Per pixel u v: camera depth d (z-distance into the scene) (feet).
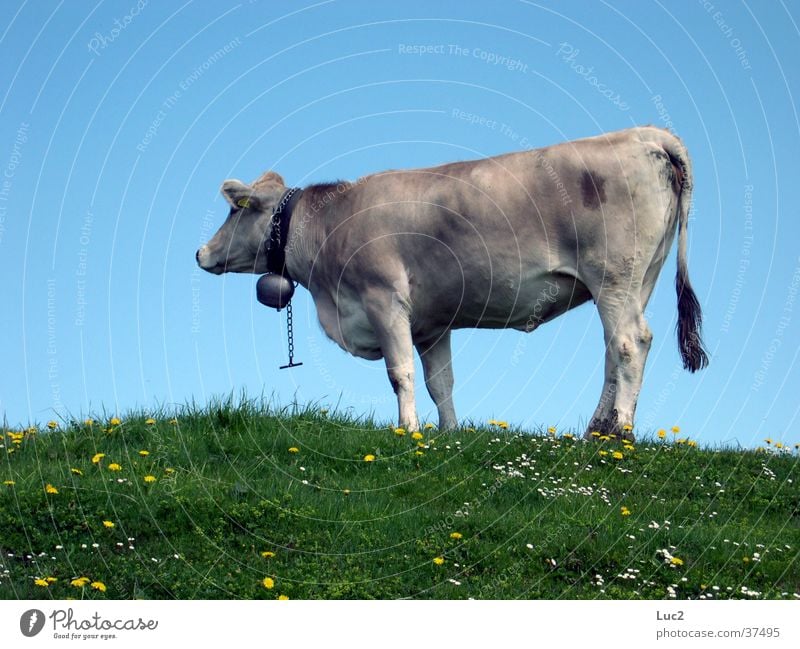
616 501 35.09
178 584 28.53
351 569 29.63
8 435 37.01
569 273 39.37
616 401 39.06
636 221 38.70
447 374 43.32
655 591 30.07
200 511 31.53
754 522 34.91
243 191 44.60
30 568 28.96
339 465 35.94
